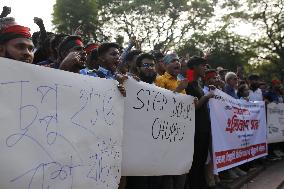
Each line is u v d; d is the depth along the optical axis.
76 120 2.96
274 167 8.90
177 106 4.55
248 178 7.22
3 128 2.42
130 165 3.89
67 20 31.77
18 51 2.82
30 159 2.56
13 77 2.49
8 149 2.44
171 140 4.45
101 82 3.26
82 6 31.67
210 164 5.77
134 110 3.93
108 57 3.99
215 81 6.48
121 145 3.50
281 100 10.73
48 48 4.37
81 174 2.98
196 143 5.22
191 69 5.34
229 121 6.36
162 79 5.00
